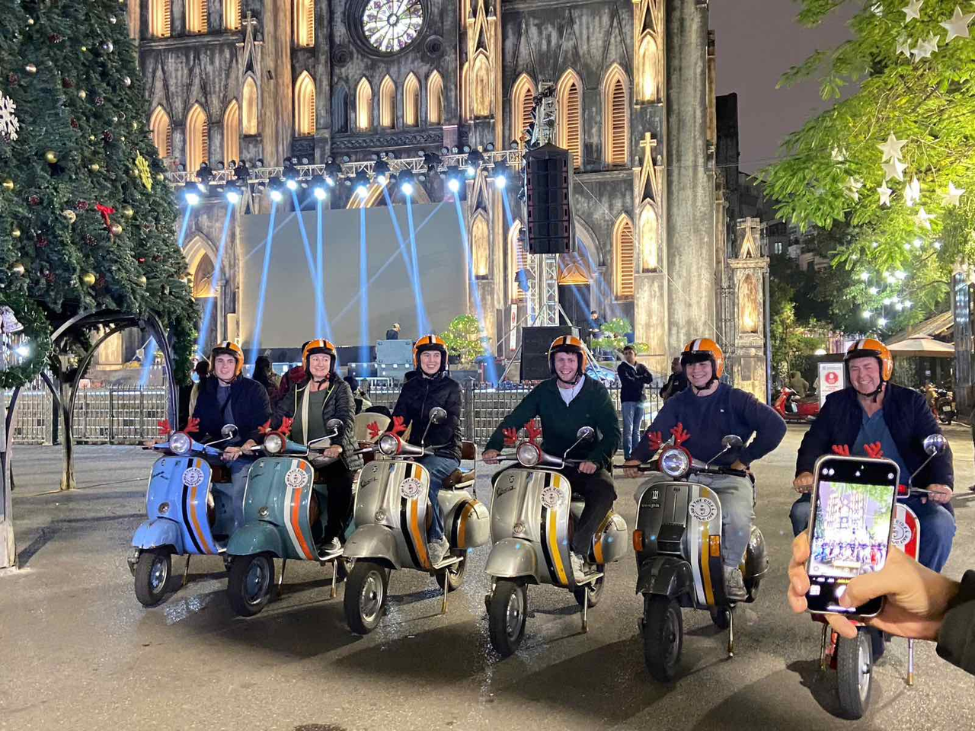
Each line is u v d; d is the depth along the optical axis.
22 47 8.89
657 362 39.50
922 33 9.01
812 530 1.77
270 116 43.69
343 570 7.68
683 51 41.62
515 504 5.59
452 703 4.55
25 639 5.77
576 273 42.03
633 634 5.85
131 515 11.09
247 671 5.09
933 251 17.72
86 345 13.58
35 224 8.60
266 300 42.00
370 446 6.84
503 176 36.41
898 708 4.46
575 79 42.25
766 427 5.38
